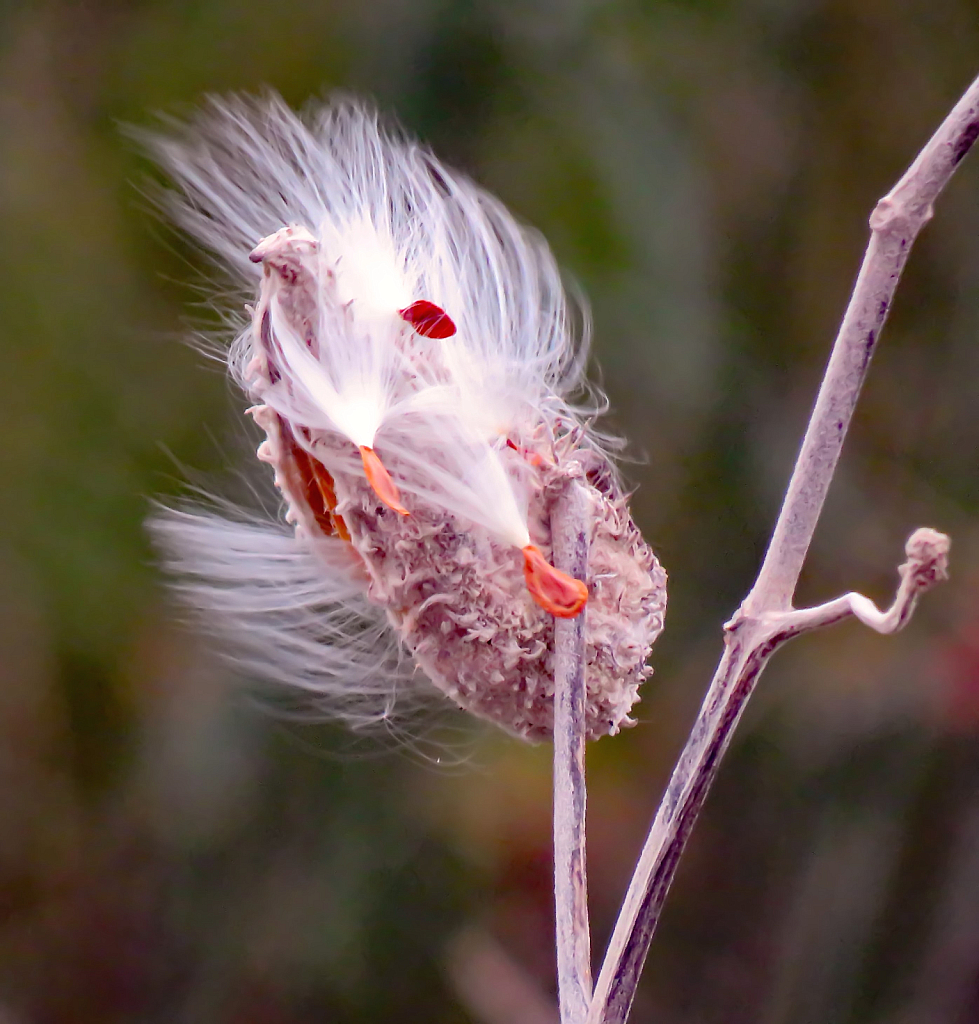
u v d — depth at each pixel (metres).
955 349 2.06
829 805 1.93
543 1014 1.75
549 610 1.05
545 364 1.08
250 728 1.79
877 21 1.99
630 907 1.06
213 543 1.09
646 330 1.75
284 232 1.06
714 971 1.95
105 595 1.75
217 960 1.83
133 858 1.89
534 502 1.06
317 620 1.09
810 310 2.00
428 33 1.72
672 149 1.80
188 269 1.75
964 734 1.88
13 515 1.75
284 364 1.06
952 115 1.05
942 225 2.08
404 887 1.81
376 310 1.06
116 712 1.85
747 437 1.90
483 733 1.16
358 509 1.06
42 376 1.76
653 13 1.82
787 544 1.06
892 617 1.04
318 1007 1.80
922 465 2.05
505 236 1.08
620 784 1.91
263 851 1.82
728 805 1.99
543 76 1.75
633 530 1.07
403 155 1.08
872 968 1.87
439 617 1.06
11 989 1.87
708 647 1.89
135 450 1.74
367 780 1.81
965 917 1.85
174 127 1.67
